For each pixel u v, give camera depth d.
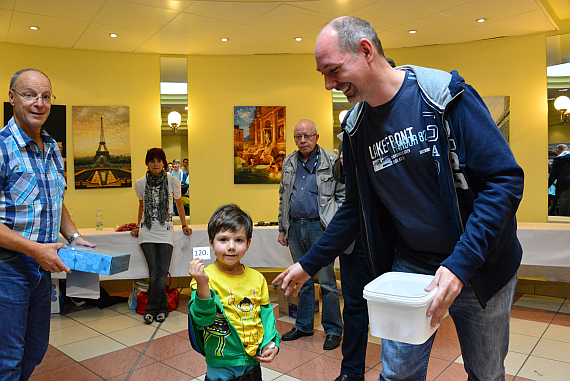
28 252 1.78
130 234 4.47
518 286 5.12
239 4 4.40
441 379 2.75
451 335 3.58
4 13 4.50
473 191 1.35
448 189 1.34
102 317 4.29
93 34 5.19
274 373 2.87
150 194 4.20
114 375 2.89
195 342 1.67
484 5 4.48
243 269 1.83
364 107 1.52
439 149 1.33
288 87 6.21
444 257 1.50
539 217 5.46
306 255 1.72
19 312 1.83
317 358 3.12
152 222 4.18
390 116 1.41
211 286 1.70
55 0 4.21
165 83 6.07
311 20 4.85
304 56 6.20
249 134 6.19
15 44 5.47
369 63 1.32
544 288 4.97
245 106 6.18
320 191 3.39
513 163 1.24
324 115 6.22
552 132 5.39
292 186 3.59
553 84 5.36
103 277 5.39
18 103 1.90
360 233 1.71
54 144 2.11
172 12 4.57
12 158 1.87
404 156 1.41
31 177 1.92
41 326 2.04
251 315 1.71
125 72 5.96
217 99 6.17
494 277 1.40
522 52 5.48
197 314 1.56
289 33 5.27
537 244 4.25
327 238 1.72
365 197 1.59
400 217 1.50
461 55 5.77
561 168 5.34
